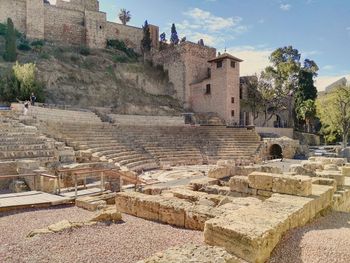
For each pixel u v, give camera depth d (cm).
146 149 3388
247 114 6253
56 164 1738
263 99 6250
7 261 631
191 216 860
